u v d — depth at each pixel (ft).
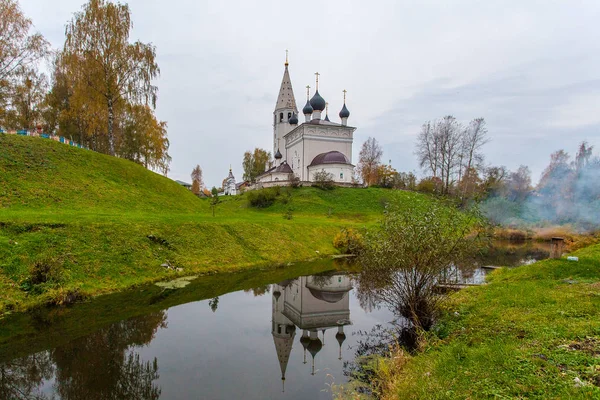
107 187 79.30
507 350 19.03
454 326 27.61
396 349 26.71
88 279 43.04
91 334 30.35
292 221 104.47
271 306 41.63
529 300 29.07
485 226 32.81
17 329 30.78
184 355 26.91
